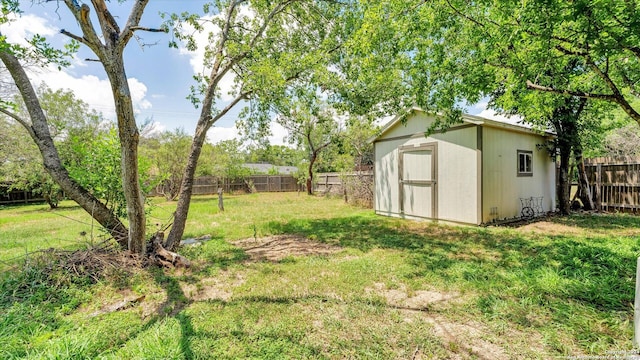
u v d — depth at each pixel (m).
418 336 2.11
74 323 2.35
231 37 5.37
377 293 2.89
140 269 3.52
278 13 5.52
